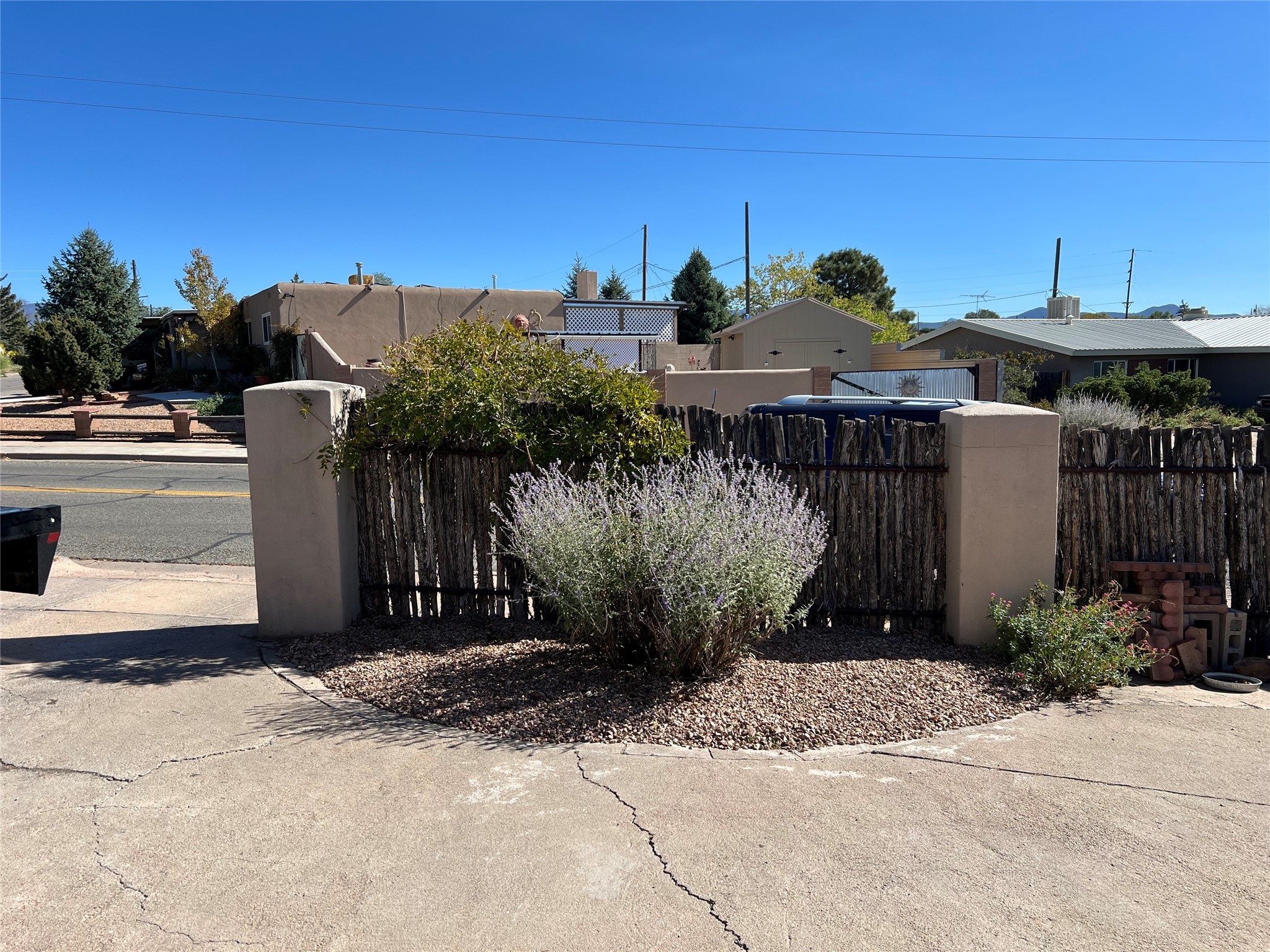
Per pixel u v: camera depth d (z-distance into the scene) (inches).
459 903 108.9
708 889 111.4
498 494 221.0
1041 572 204.7
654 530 176.2
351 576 224.7
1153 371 962.7
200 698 179.3
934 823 128.3
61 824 129.0
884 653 201.5
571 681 179.9
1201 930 102.8
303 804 134.5
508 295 1035.3
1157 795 137.3
